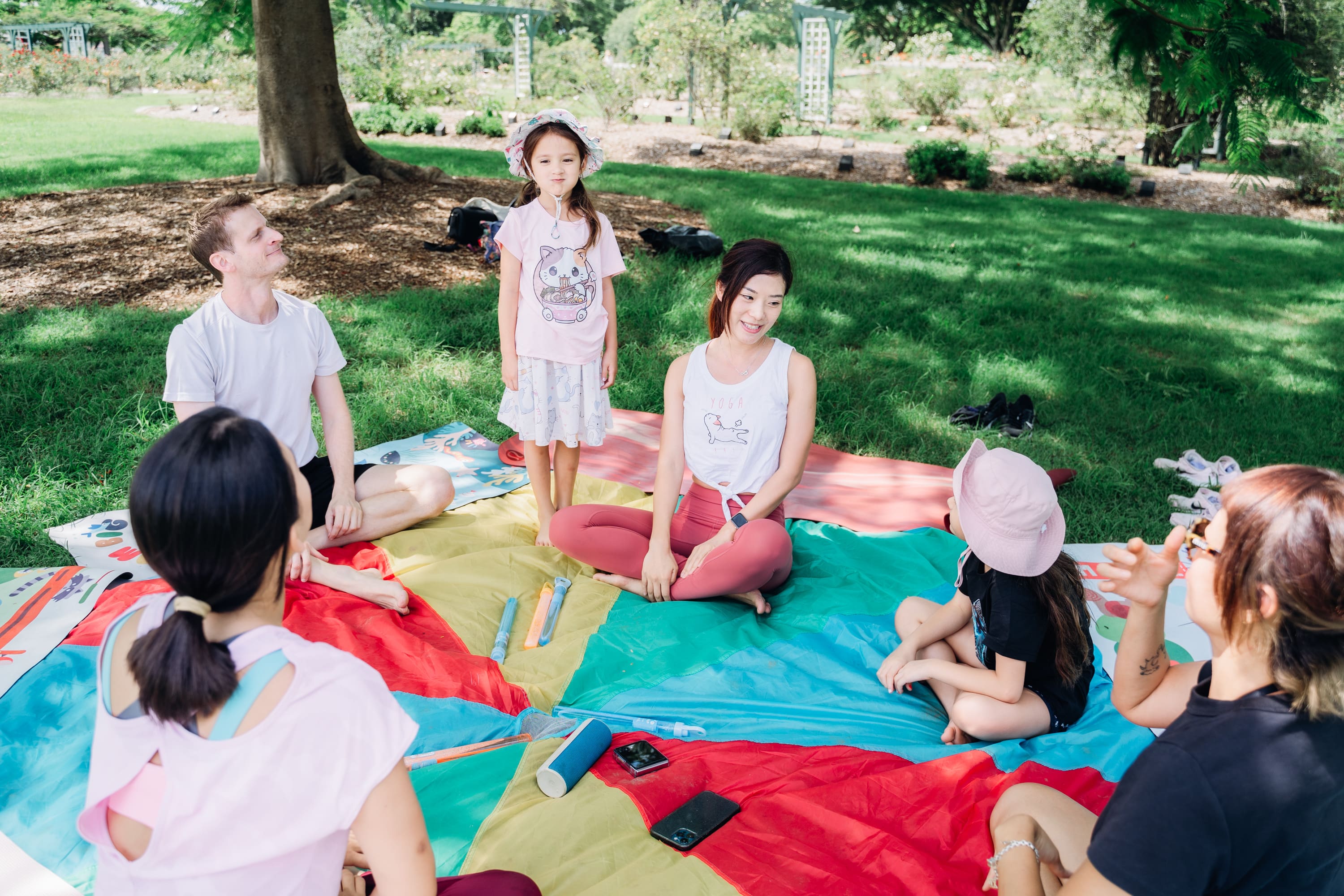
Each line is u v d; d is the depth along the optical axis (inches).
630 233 361.1
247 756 48.6
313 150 395.5
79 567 131.2
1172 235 450.9
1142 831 53.8
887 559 145.2
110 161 493.7
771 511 132.6
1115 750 100.7
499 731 103.3
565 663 117.6
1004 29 1032.2
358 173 400.2
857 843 84.6
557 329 140.4
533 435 144.3
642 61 801.6
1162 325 292.4
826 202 485.4
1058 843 74.1
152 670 47.0
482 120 731.4
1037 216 485.1
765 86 717.3
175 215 340.2
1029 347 263.3
